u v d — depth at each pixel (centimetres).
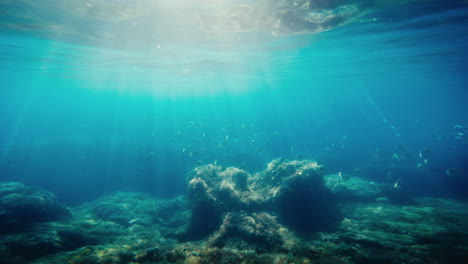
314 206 1278
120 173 2725
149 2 1095
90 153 2877
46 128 5019
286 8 1186
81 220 1281
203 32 1520
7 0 1063
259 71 3175
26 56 2178
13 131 4775
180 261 712
